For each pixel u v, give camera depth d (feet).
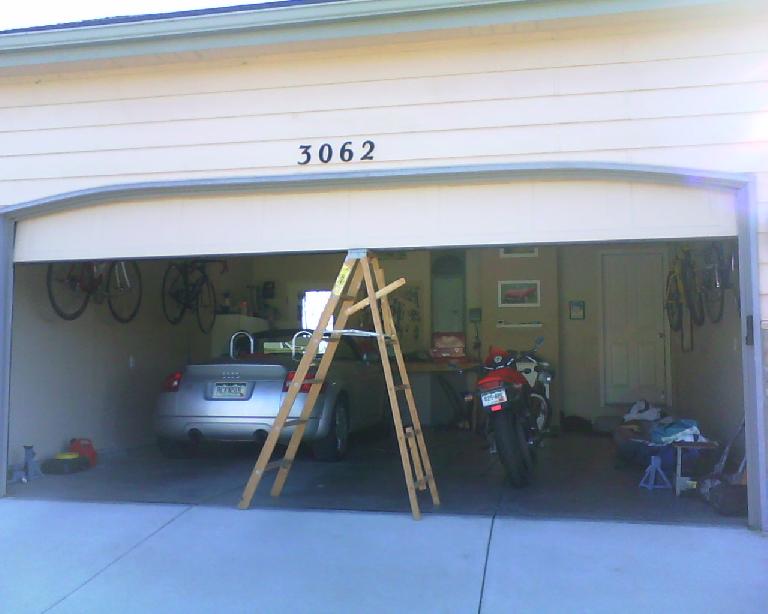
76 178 20.47
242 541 16.71
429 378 34.06
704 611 12.96
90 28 19.02
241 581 14.70
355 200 18.99
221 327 34.73
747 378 16.74
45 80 20.70
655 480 21.13
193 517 18.35
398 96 18.79
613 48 17.84
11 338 21.08
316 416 23.88
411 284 36.70
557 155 17.97
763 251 16.67
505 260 34.14
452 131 18.48
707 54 17.44
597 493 20.31
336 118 19.08
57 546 16.62
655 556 15.24
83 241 20.44
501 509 18.74
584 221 17.79
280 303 38.40
